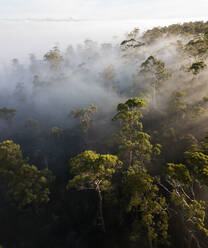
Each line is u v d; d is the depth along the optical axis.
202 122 36.69
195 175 18.61
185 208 19.36
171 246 22.14
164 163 32.19
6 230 29.48
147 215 18.58
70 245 26.95
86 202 31.62
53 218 30.70
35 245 27.72
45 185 29.69
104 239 26.02
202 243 21.88
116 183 30.66
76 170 19.94
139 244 22.52
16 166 32.03
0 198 32.50
